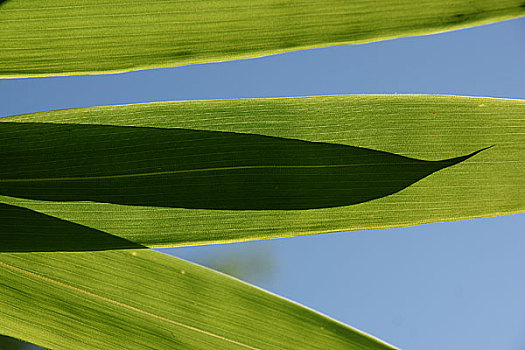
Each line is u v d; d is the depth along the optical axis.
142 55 0.29
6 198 0.30
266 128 0.30
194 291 0.32
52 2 0.29
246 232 0.30
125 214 0.30
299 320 0.32
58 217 0.30
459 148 0.30
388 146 0.30
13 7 0.29
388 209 0.30
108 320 0.31
